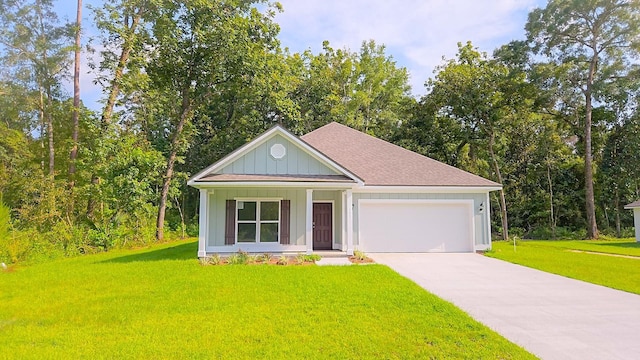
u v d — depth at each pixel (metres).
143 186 21.19
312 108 34.00
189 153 35.25
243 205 15.55
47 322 7.04
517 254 16.75
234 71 25.33
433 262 13.93
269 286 9.62
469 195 17.12
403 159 19.02
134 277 11.09
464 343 5.93
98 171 20.42
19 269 13.66
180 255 15.96
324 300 8.27
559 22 29.23
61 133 25.02
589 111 30.52
